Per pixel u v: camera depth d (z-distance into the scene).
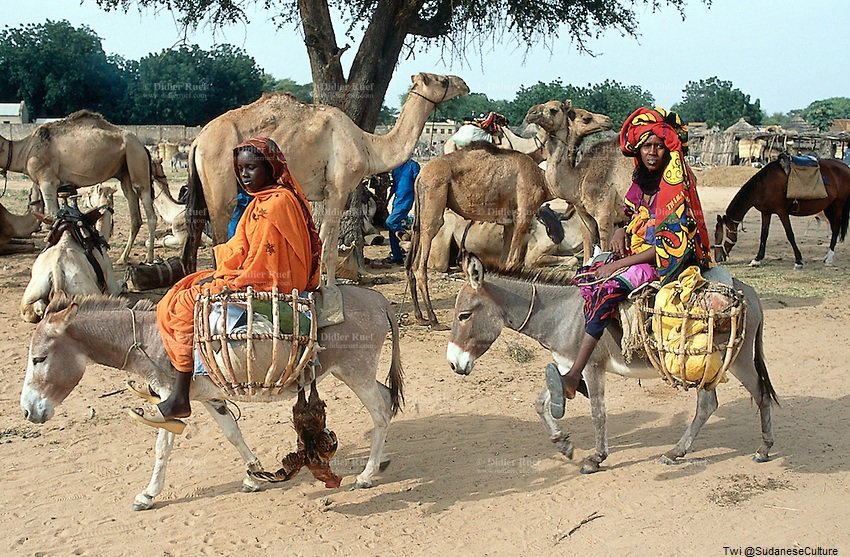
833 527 5.44
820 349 9.62
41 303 9.39
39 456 6.57
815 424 7.29
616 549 5.19
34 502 5.79
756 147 49.03
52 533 5.37
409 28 14.15
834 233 15.10
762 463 6.45
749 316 6.09
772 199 14.47
